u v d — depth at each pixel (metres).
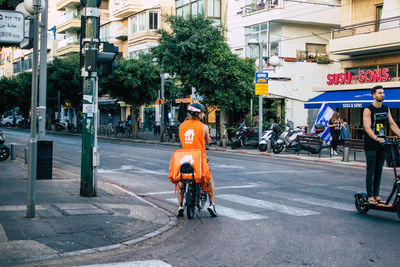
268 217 7.64
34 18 6.91
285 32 32.06
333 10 32.72
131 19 46.81
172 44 26.48
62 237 6.06
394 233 6.49
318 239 6.18
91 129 9.15
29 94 53.19
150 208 8.35
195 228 6.91
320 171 14.54
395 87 23.20
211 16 36.56
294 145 21.31
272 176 13.12
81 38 8.95
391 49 23.92
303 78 32.28
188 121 7.52
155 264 5.05
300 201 9.15
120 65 35.09
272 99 32.06
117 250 5.64
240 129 24.39
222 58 25.64
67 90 47.47
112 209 7.95
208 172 7.38
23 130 53.00
